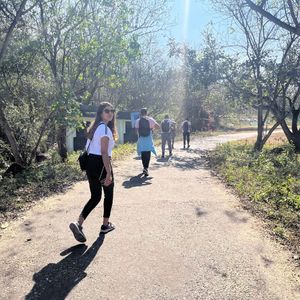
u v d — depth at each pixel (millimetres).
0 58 10125
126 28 13336
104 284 3830
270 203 6855
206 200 7270
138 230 5434
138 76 35281
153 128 10156
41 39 11742
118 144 21125
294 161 12922
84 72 13820
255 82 17859
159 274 4031
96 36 13031
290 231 5398
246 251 4664
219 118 54125
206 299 3523
